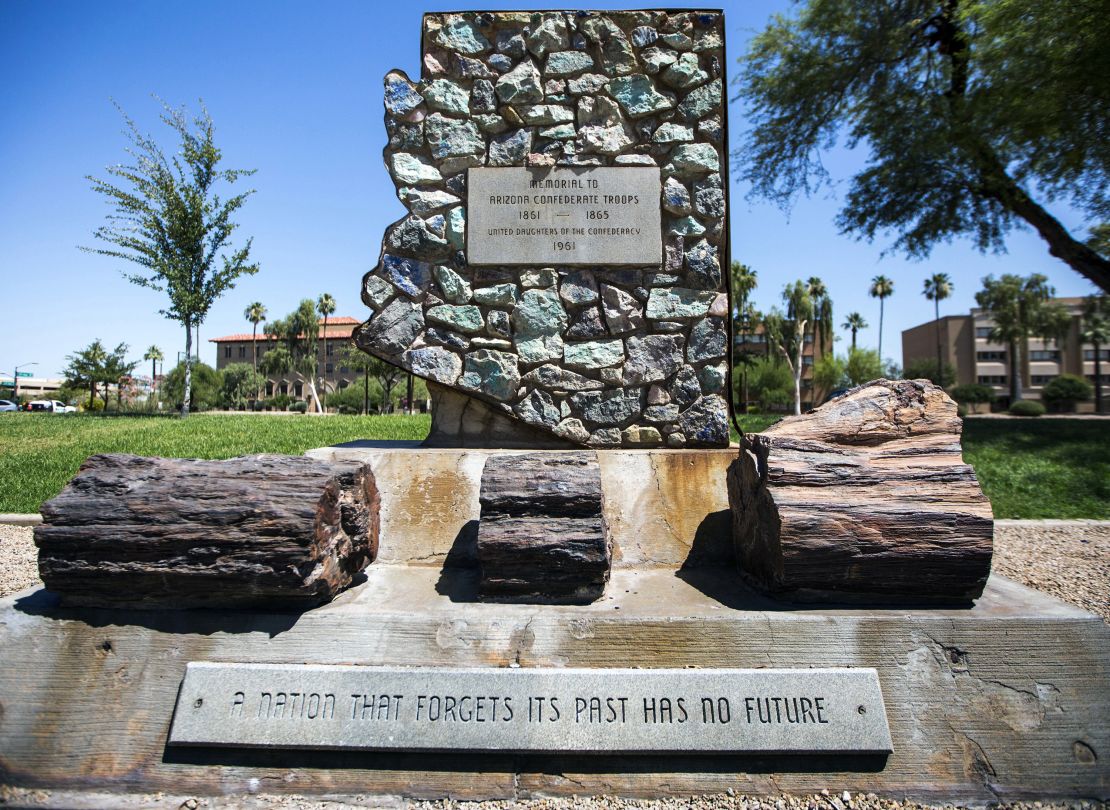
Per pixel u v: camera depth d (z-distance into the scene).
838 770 2.51
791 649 2.70
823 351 55.62
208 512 2.66
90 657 2.72
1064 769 2.52
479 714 2.53
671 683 2.57
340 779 2.48
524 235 4.29
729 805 2.41
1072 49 11.94
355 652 2.70
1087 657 2.67
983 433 12.69
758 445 3.18
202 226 19.14
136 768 2.54
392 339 4.29
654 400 4.24
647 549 3.67
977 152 14.27
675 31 4.39
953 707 2.61
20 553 5.54
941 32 15.27
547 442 4.33
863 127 16.25
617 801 2.43
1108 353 57.06
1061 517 7.32
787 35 16.81
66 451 10.12
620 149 4.33
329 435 12.02
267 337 70.44
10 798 2.48
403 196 4.33
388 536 3.68
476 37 4.38
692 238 4.31
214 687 2.60
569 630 2.74
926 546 2.75
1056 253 14.80
